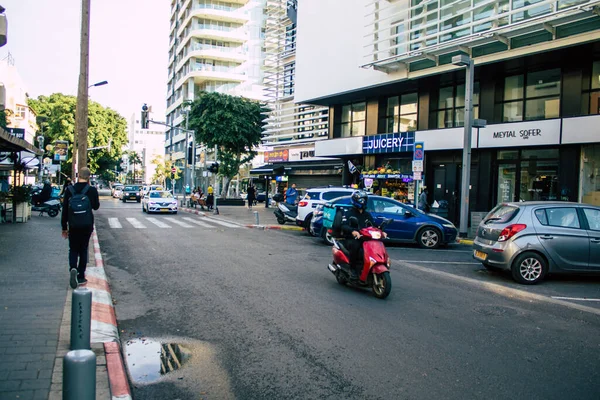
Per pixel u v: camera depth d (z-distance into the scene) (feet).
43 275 25.91
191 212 97.81
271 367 14.75
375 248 24.40
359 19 74.49
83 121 44.98
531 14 51.44
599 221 29.30
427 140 67.26
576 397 12.84
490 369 14.74
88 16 44.93
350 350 16.29
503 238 29.30
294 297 23.90
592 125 50.55
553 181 56.13
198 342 17.11
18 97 150.71
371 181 67.62
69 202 23.99
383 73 70.33
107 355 14.75
